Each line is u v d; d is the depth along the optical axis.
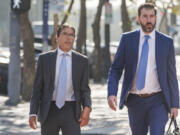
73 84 7.76
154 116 7.91
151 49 8.02
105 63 35.22
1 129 13.64
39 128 13.85
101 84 31.67
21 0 19.77
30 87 23.20
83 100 7.86
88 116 7.80
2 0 114.88
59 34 7.76
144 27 7.96
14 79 20.78
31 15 95.31
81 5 32.56
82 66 7.82
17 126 14.21
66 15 27.39
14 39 20.62
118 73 8.36
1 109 18.44
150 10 7.95
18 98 20.92
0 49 51.41
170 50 8.05
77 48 32.59
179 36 110.44
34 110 7.79
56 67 7.76
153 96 8.02
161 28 40.62
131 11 42.12
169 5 35.88
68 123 7.73
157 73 7.98
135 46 8.09
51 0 21.97
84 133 12.58
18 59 20.84
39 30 51.53
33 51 23.33
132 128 8.33
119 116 15.70
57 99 7.72
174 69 8.08
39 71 7.82
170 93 8.06
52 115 7.76
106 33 34.41
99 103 20.19
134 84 8.11
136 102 8.10
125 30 39.19
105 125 13.85
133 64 8.09
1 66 27.66
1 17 116.25
